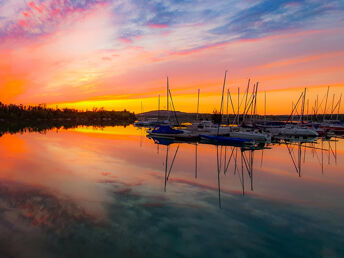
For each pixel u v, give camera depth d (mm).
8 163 17875
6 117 116562
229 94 46406
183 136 36062
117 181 13539
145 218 8766
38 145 28312
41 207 9500
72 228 7867
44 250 6613
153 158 21188
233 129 38719
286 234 7766
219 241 7297
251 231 7949
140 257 6430
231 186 13078
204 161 20219
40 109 145750
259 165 18953
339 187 13078
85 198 10641
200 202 10508
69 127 72250
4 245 6785
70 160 19500
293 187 13047
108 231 7727
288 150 27406
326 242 7285
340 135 46750
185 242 7207
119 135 44125
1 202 9945
